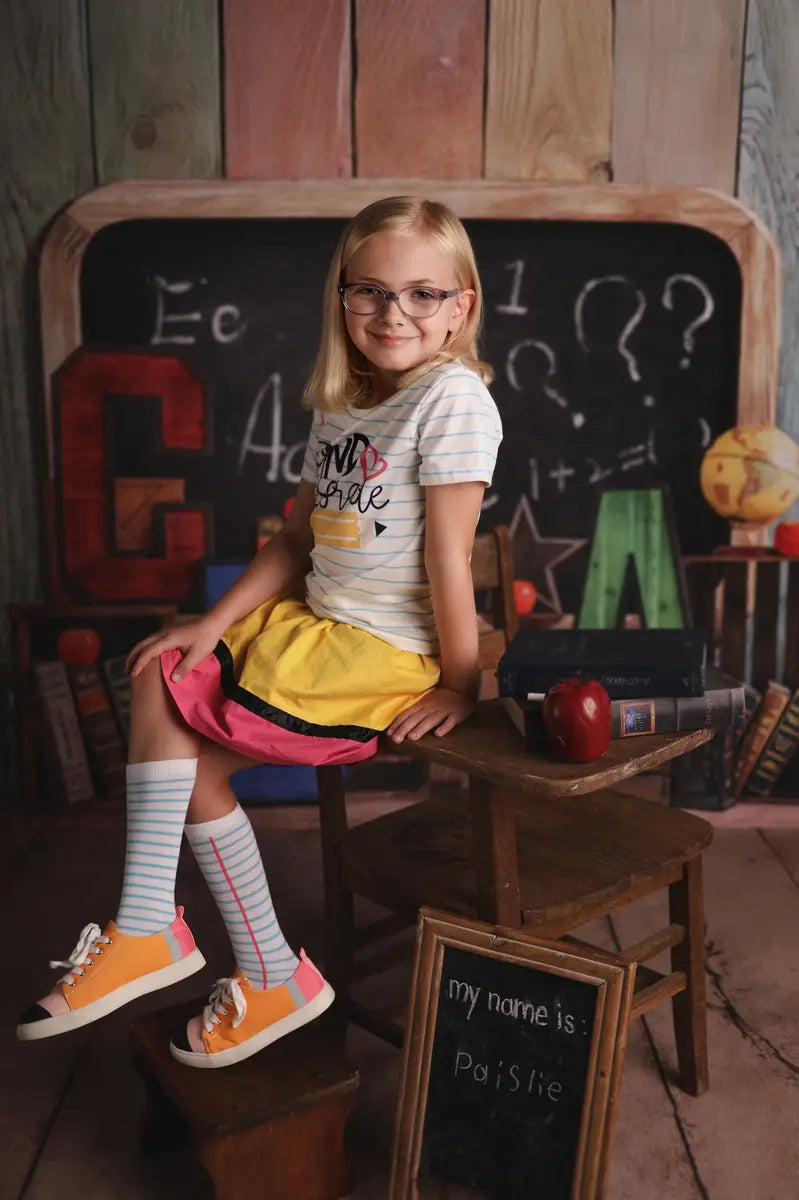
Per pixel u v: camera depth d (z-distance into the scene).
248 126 2.59
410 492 1.39
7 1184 1.48
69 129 2.60
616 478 2.77
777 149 2.60
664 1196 1.44
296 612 1.49
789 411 2.72
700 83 2.57
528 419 2.76
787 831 2.59
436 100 2.58
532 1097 1.32
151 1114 1.51
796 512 2.76
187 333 2.71
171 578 2.77
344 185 2.59
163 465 2.74
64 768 2.69
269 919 1.43
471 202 2.59
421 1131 1.36
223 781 1.41
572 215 2.60
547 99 2.58
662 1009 1.89
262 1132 1.36
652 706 1.32
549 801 1.74
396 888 1.50
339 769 1.66
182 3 2.54
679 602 2.64
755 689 2.80
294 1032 1.52
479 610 2.74
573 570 2.81
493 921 1.37
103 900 2.26
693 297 2.69
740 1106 1.62
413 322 1.40
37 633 2.78
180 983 1.97
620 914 2.20
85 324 2.70
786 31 2.55
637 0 2.54
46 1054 1.77
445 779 2.74
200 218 2.61
